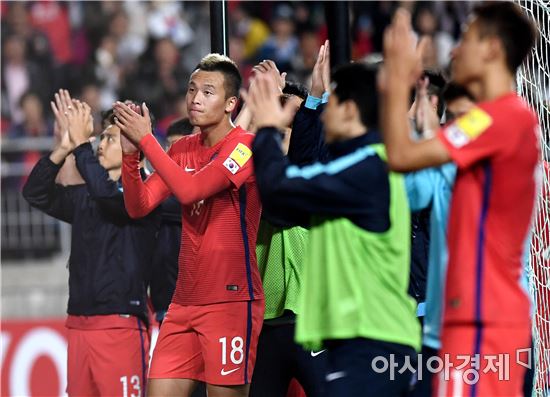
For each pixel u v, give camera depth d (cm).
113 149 2455
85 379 2417
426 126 1742
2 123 4934
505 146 1388
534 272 2173
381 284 1523
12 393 3516
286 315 2100
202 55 5294
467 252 1410
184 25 5341
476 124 1392
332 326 1508
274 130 1522
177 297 2005
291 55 5219
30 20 5253
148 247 2427
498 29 1423
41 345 3550
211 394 1975
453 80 1559
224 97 1975
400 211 1546
